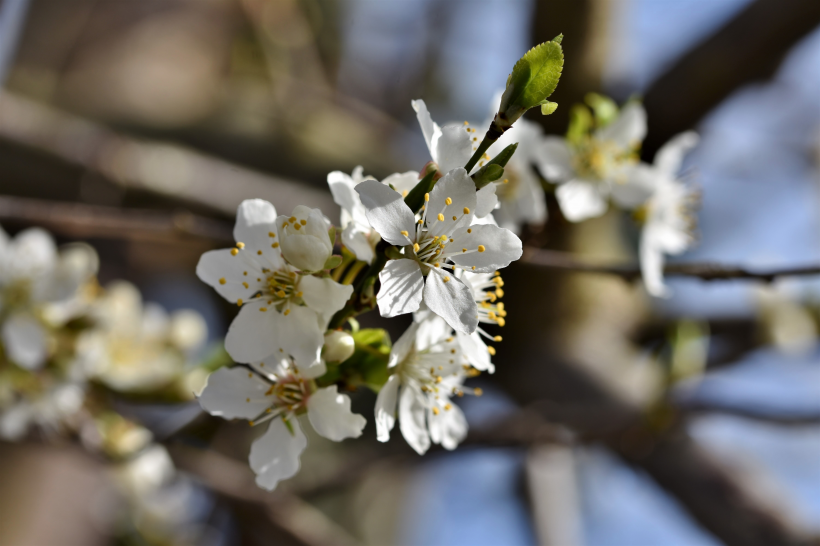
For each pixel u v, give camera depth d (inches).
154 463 16.3
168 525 20.3
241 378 10.8
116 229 14.1
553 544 21.3
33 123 21.6
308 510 18.2
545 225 13.8
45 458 21.6
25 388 14.2
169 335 15.7
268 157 27.1
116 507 20.6
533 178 13.7
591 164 13.7
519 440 18.5
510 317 23.9
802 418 17.0
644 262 13.9
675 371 17.5
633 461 19.8
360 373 10.9
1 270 14.1
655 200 14.1
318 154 28.0
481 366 10.9
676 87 20.6
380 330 11.0
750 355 25.2
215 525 21.8
